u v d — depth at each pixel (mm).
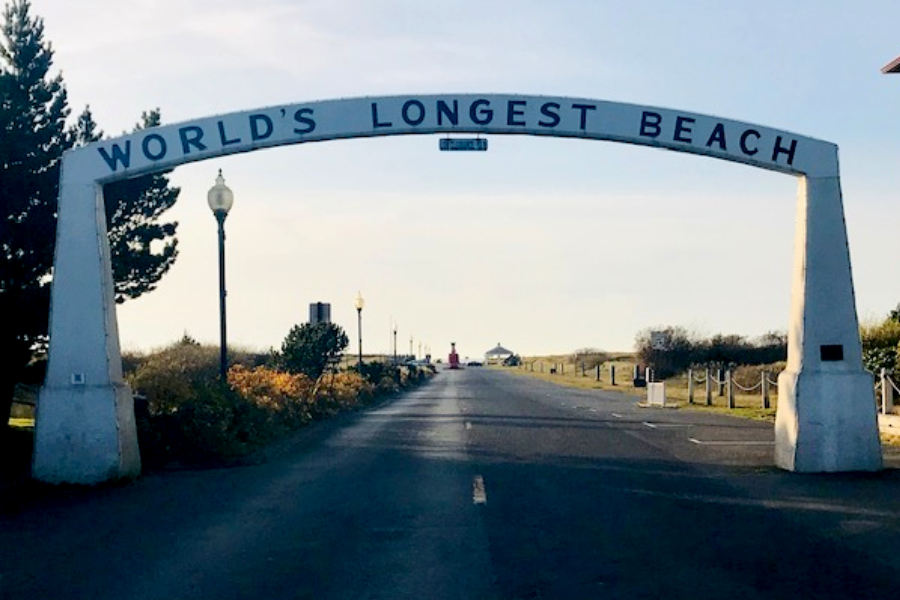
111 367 16891
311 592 9414
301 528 12711
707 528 12516
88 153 17047
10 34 22406
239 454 20906
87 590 9547
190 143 17375
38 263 21234
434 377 99875
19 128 21125
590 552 11102
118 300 24859
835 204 17703
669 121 17797
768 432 27156
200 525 12977
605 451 22094
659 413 36750
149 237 24641
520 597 9188
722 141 17750
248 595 9328
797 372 17812
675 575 9984
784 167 17734
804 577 9883
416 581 9812
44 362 21656
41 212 21297
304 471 18734
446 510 14031
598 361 108312
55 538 12141
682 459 20328
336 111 17688
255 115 17578
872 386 17672
